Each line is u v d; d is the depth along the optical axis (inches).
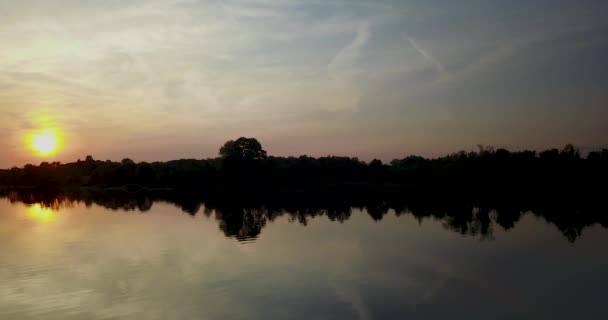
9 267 1154.0
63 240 1582.2
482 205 3102.9
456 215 2437.3
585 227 1908.2
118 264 1186.0
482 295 912.3
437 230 1839.3
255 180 6003.9
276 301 867.4
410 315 791.1
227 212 2657.5
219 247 1438.2
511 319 774.5
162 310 821.2
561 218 2263.8
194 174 6176.2
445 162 5846.5
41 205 3430.1
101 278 1042.7
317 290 938.7
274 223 2096.5
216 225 2017.7
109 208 3031.5
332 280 1020.5
